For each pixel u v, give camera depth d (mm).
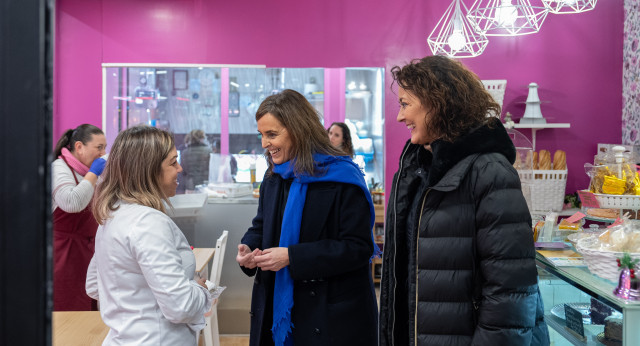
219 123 5078
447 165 1493
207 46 5078
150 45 5062
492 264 1402
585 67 5027
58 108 5039
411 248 1558
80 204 3203
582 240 2031
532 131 4988
